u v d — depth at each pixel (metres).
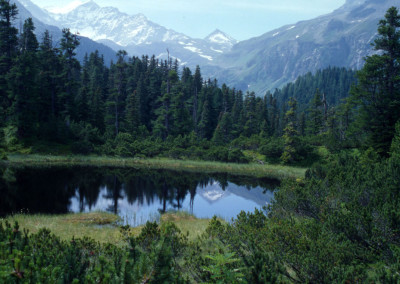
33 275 4.04
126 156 56.41
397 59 39.16
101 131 68.31
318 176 25.39
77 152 53.16
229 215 22.28
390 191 12.55
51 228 15.32
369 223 9.47
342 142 54.16
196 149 61.53
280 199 16.08
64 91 63.78
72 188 29.38
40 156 46.78
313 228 9.83
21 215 17.95
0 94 56.88
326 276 6.94
